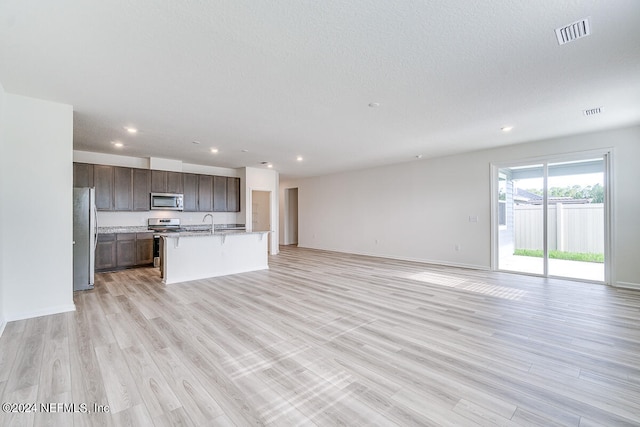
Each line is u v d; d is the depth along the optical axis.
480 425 1.54
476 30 2.00
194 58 2.37
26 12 1.78
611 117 3.79
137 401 1.74
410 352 2.36
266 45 2.19
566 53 2.29
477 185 5.86
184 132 4.48
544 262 5.14
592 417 1.60
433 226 6.58
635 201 4.23
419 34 2.05
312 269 5.92
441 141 5.05
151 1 1.70
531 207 5.39
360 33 2.04
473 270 5.75
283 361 2.22
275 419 1.59
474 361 2.21
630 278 4.29
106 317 3.13
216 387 1.89
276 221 8.37
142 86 2.89
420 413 1.64
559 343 2.51
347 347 2.45
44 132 3.22
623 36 2.06
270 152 5.92
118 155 6.12
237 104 3.36
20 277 3.08
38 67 2.50
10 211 3.03
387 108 3.47
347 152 5.92
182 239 4.85
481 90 2.97
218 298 3.87
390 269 5.89
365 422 1.57
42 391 1.83
